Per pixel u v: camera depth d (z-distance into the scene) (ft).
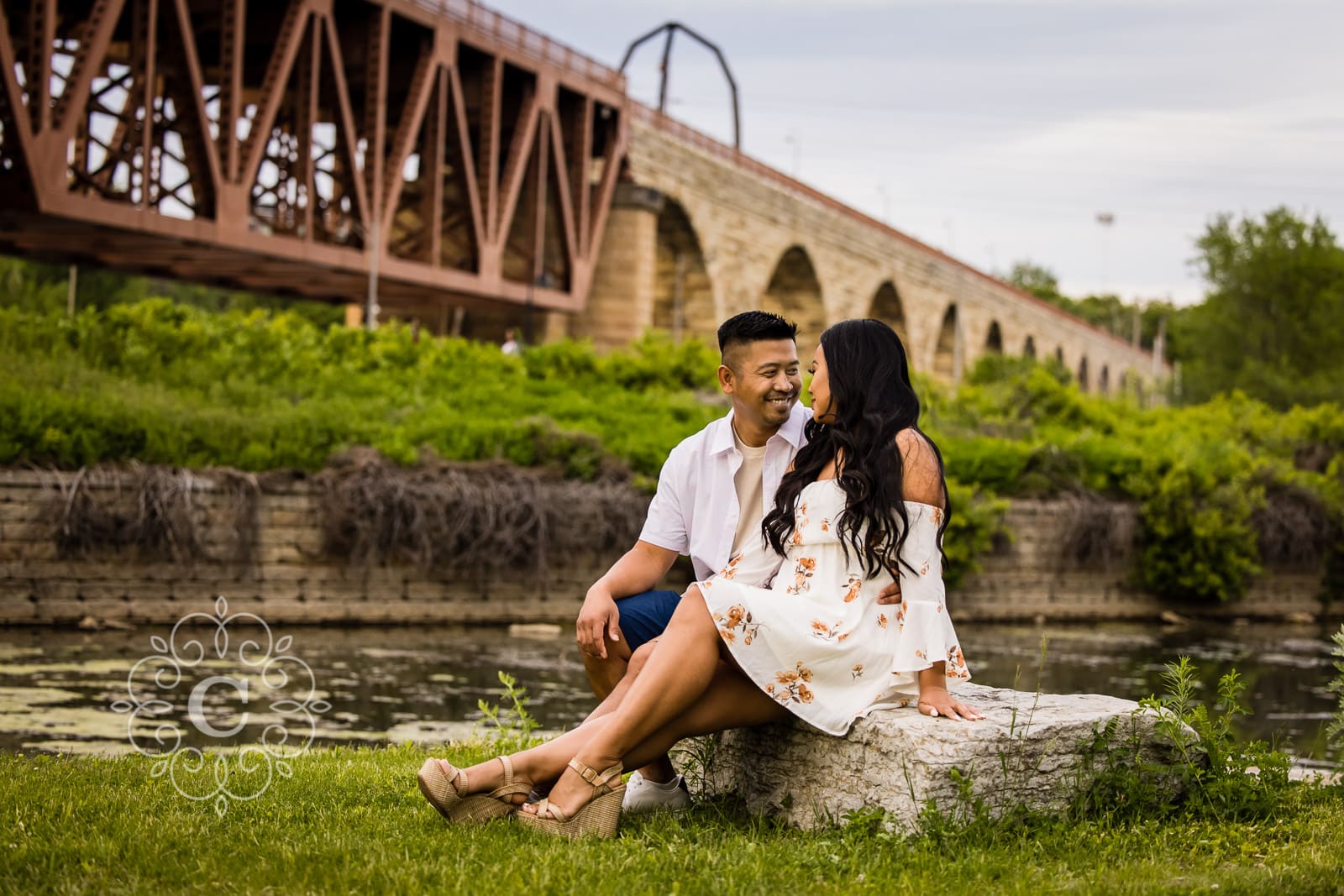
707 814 17.01
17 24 95.04
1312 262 173.78
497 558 65.77
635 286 130.41
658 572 17.74
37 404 59.11
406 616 64.44
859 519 15.51
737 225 149.69
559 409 80.33
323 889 13.07
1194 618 89.56
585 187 124.77
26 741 32.14
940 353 226.79
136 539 57.98
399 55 116.78
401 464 66.54
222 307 202.80
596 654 17.03
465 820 15.75
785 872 13.88
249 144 88.48
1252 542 90.22
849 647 15.57
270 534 61.72
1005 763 15.30
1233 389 174.81
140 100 81.30
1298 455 113.19
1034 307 261.65
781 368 16.69
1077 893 13.24
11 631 54.49
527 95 117.80
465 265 134.41
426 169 111.24
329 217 112.27
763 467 17.10
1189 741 17.20
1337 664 20.33
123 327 75.61
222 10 95.20
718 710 15.87
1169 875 13.99
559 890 13.08
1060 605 86.33
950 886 13.47
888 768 15.28
